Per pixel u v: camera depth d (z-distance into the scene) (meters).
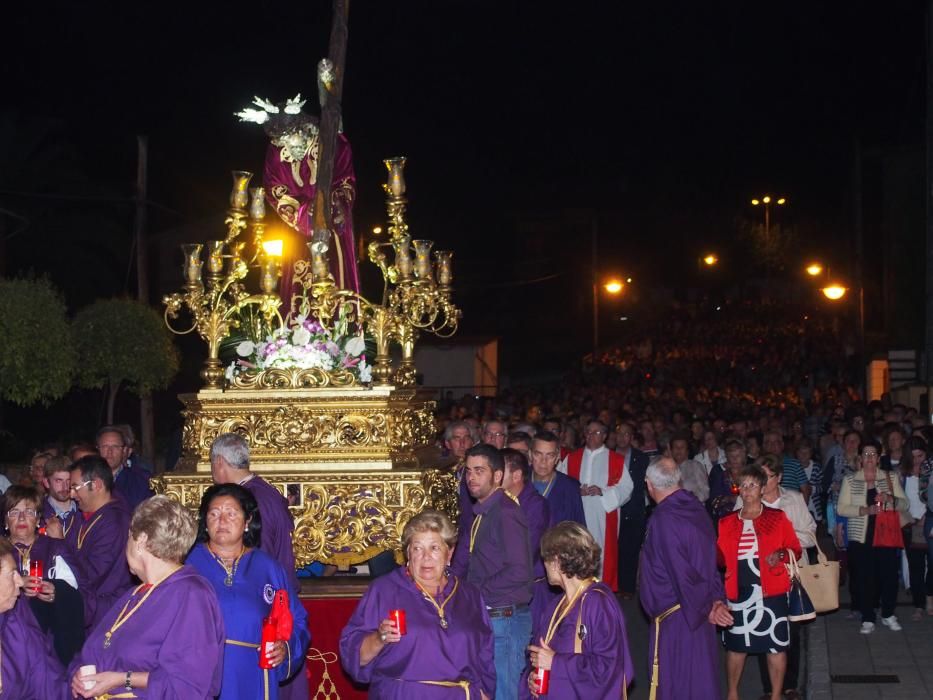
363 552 7.50
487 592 7.32
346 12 8.66
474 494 7.45
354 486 7.52
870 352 35.50
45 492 9.14
